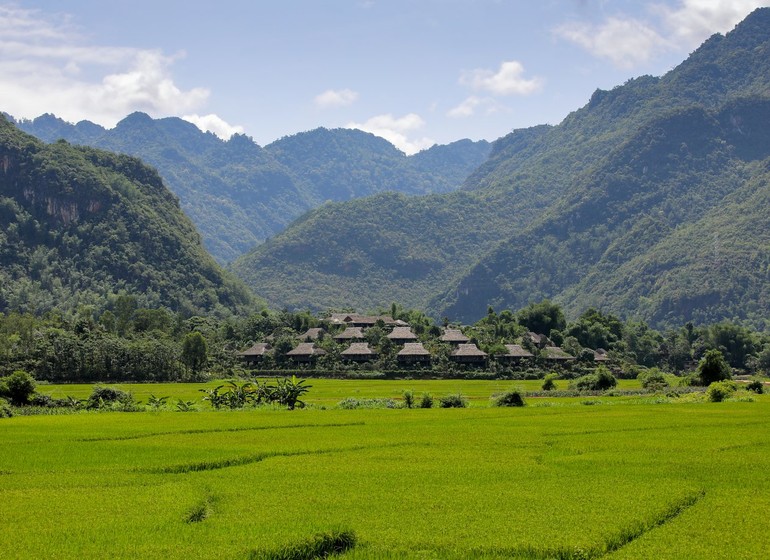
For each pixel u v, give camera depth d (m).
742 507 44.19
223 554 35.38
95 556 35.06
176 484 49.69
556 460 58.22
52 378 160.12
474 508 43.50
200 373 176.62
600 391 137.62
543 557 36.38
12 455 60.56
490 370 191.00
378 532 39.06
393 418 88.50
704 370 153.88
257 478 51.78
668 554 36.22
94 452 61.94
